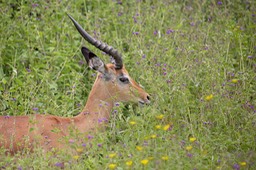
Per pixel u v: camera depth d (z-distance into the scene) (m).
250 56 14.41
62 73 14.41
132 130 11.99
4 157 10.88
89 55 12.59
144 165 10.18
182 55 14.30
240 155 11.07
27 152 11.05
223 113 12.61
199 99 13.08
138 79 14.19
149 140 10.79
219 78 13.53
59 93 13.73
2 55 14.75
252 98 13.69
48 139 11.52
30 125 11.63
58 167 10.62
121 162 10.72
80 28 12.39
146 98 12.84
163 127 11.58
